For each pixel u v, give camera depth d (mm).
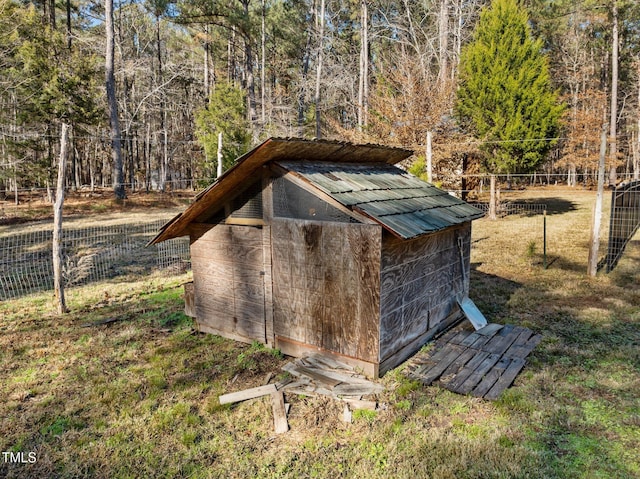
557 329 5855
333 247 4504
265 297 5234
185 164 33312
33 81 18562
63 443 3574
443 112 15570
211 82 28625
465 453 3266
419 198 5598
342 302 4535
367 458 3281
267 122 21047
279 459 3309
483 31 15938
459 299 6277
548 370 4625
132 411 4016
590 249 8641
